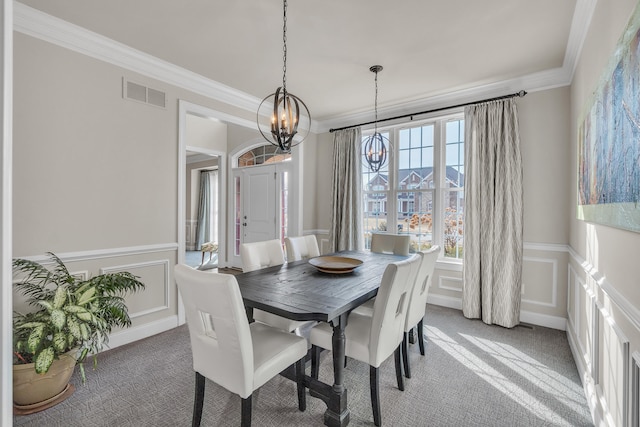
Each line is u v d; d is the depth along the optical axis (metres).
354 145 4.43
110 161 2.66
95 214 2.58
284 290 1.89
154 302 2.98
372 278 2.19
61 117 2.38
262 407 1.88
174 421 1.76
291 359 1.70
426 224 4.01
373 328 1.72
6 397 0.90
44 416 1.79
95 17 2.27
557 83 3.04
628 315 1.23
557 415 1.82
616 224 1.35
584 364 2.10
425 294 2.48
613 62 1.38
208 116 3.45
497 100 3.29
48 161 2.32
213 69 3.11
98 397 1.97
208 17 2.27
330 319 1.50
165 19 2.29
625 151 1.23
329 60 2.90
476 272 3.33
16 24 2.15
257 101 3.91
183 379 2.18
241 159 5.88
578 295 2.37
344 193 4.46
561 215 3.03
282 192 5.16
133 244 2.82
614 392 1.47
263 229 5.41
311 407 1.88
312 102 4.00
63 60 2.38
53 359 1.73
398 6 2.11
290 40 2.57
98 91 2.58
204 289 1.42
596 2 1.82
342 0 2.06
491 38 2.49
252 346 1.54
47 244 2.32
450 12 2.17
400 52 2.74
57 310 1.78
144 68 2.87
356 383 2.15
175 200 3.14
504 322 3.12
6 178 0.91
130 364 2.38
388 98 3.85
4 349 0.90
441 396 1.99
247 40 2.57
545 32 2.39
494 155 3.29
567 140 3.00
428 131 4.01
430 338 2.88
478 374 2.25
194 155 8.19
